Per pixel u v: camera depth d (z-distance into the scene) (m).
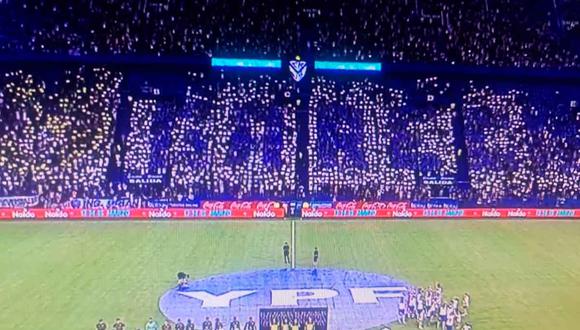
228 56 64.25
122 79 62.09
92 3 66.00
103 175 54.81
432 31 69.62
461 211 54.06
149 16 66.50
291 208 52.53
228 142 58.97
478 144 61.03
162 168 55.91
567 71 65.75
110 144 57.31
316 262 37.78
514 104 64.75
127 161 56.22
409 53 68.06
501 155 60.22
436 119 63.00
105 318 28.77
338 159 58.53
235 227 48.62
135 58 62.09
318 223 50.50
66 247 41.56
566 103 65.25
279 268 37.03
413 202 54.09
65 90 60.31
